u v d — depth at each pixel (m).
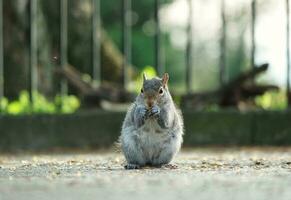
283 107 15.34
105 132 14.14
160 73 14.59
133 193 5.84
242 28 33.81
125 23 14.72
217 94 14.77
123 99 14.77
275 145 14.27
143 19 31.31
